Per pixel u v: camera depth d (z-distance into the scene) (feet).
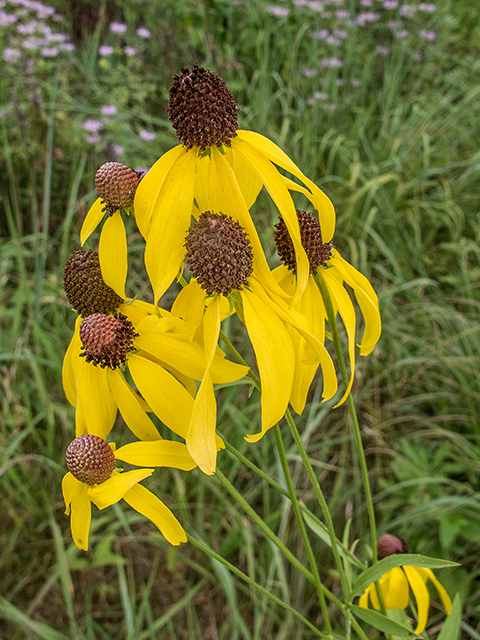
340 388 1.06
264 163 0.36
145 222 0.35
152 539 0.92
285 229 0.41
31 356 0.99
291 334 0.40
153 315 0.40
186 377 0.40
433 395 1.06
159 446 0.38
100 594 0.93
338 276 0.43
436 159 1.51
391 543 0.62
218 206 0.36
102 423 0.40
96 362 0.39
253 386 0.42
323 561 0.94
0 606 0.81
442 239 1.37
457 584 0.87
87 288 0.41
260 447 1.00
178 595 0.94
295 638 0.86
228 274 0.35
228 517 0.97
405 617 0.59
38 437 0.99
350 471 1.03
